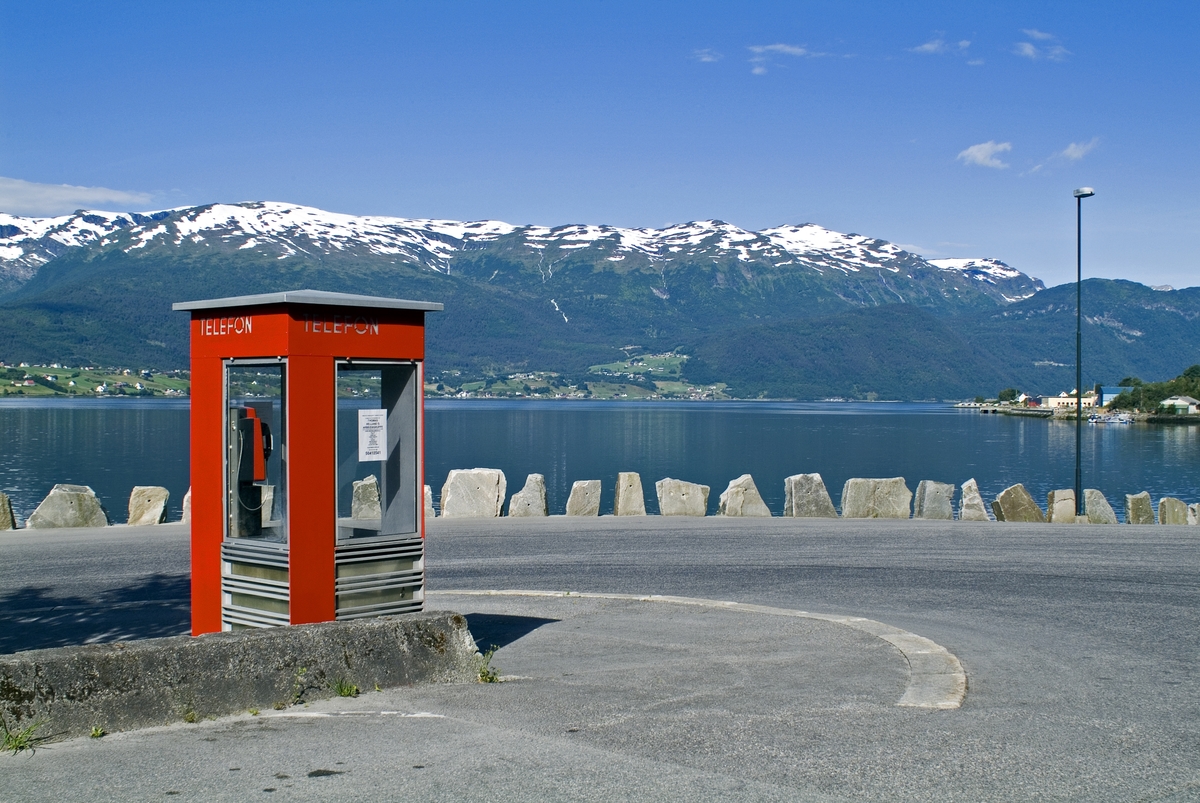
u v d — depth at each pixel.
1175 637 8.91
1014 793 4.83
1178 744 5.66
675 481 20.70
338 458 7.38
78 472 56.31
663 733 5.75
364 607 7.41
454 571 13.30
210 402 7.58
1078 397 26.86
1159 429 150.12
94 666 5.73
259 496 7.66
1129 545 15.68
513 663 7.83
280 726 5.86
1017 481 64.44
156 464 62.16
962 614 10.13
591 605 10.60
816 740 5.62
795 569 13.39
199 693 6.04
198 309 7.63
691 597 11.27
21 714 5.48
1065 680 7.26
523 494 20.17
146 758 5.21
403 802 4.58
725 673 7.43
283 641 6.45
